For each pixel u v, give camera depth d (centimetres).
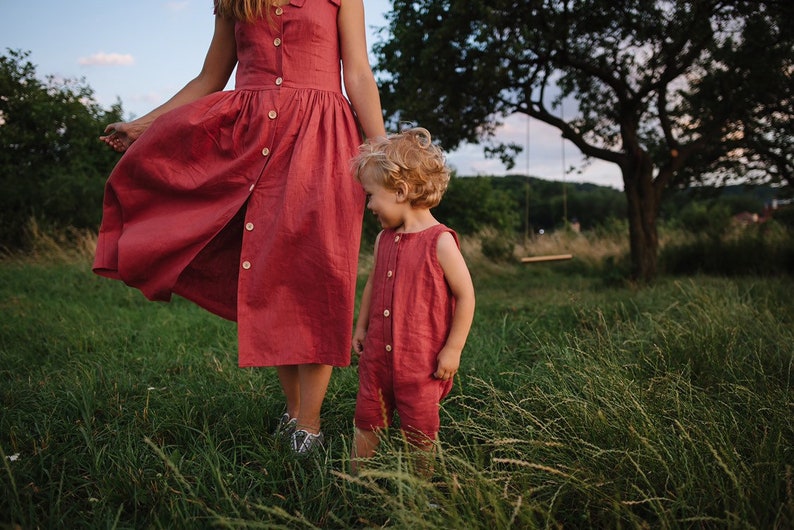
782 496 150
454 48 734
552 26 728
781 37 736
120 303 587
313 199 203
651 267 792
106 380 277
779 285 574
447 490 163
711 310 357
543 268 1093
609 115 904
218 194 217
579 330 388
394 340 182
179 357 335
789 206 1141
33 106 1374
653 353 286
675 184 1030
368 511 161
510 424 207
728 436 175
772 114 873
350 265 204
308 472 196
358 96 221
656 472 164
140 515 168
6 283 660
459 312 182
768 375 253
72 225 1122
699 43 734
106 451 200
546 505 154
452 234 186
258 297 206
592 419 190
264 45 216
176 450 191
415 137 189
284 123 212
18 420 222
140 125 235
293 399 234
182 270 214
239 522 137
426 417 182
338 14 224
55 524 157
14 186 1161
